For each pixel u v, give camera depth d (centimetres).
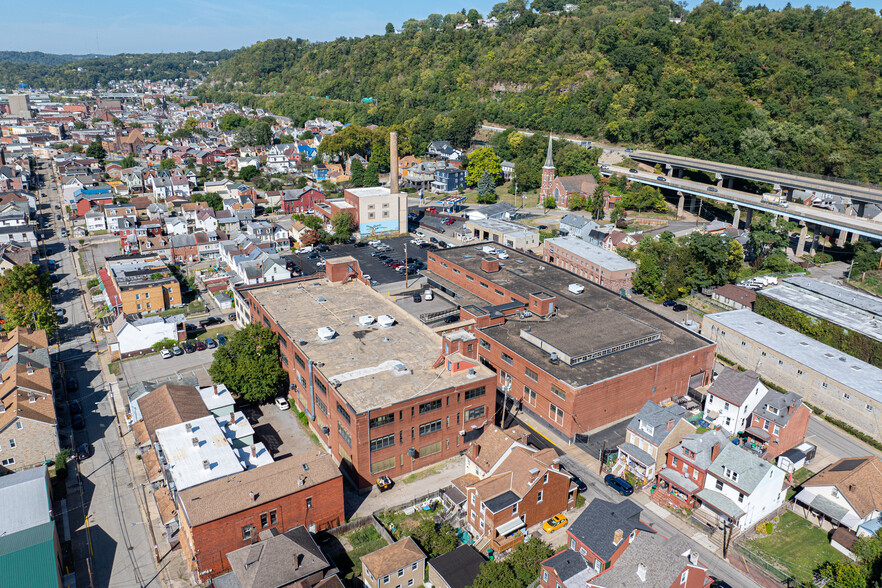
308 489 6194
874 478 6919
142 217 18800
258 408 9088
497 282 11900
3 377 8681
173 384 8275
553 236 17525
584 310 10631
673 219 19375
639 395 8706
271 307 10281
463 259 13375
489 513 6203
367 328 9438
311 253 16450
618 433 8369
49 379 8838
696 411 8888
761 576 6072
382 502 7056
